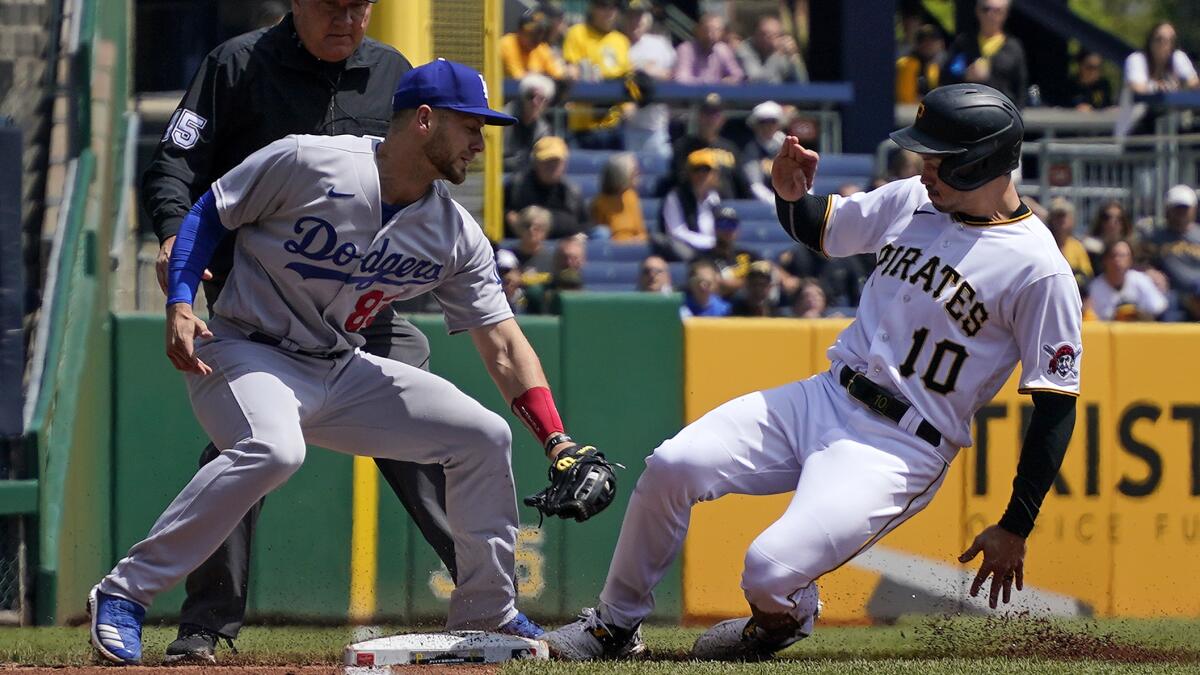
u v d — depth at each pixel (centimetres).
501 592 1670
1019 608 2542
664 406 2478
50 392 2364
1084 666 1584
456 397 1627
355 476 2419
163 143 1727
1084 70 5081
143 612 1551
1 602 2284
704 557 2472
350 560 2412
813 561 1554
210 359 1561
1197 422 2575
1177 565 2569
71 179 2733
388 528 2423
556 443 1588
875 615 2500
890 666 1546
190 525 1512
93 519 2392
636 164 3659
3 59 3152
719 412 1638
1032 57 5300
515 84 3891
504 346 1627
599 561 2466
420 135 1489
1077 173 4141
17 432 2314
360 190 1505
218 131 1748
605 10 4038
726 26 4556
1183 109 4400
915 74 4634
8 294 2309
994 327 1558
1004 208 1559
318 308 1572
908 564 2514
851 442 1580
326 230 1512
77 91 2922
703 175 3572
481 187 3425
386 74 1803
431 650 1548
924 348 1568
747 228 3638
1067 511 2547
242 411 1522
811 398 1631
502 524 1653
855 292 3447
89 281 2527
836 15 4569
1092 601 2547
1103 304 3525
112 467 2400
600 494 1532
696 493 1608
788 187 1641
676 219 3569
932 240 1572
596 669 1466
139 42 4216
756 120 3803
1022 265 1534
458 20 3403
